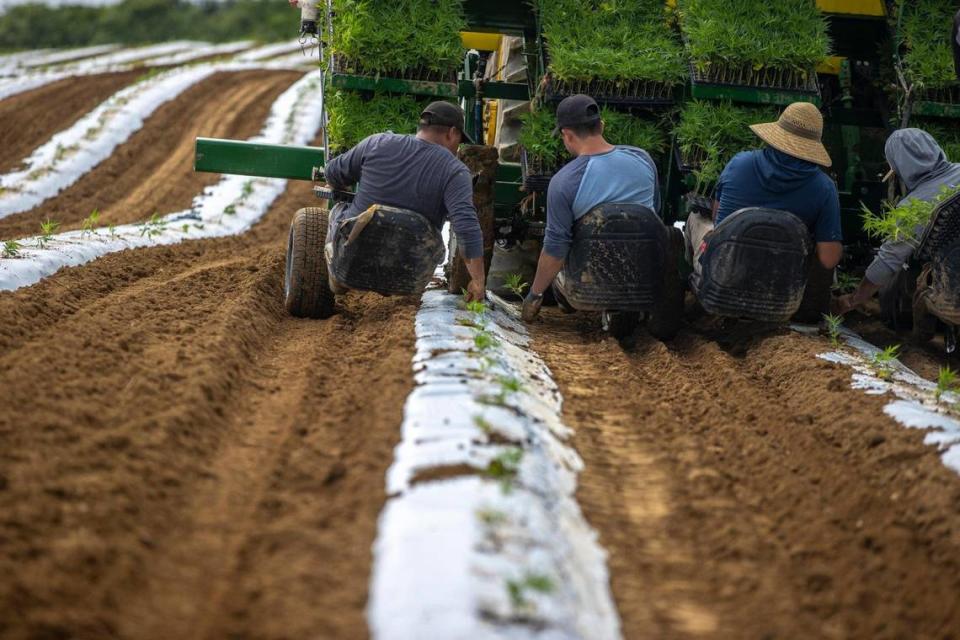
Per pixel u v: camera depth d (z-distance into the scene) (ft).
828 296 85.15
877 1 98.78
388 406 56.18
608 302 77.87
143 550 41.16
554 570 39.81
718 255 76.89
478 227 76.28
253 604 38.06
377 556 40.40
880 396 64.13
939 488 50.70
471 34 117.50
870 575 46.01
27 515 41.39
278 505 46.60
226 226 159.53
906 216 75.41
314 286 84.43
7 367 61.11
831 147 102.01
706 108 85.56
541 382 67.46
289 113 268.62
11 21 564.30
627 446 59.26
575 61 83.92
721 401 69.46
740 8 88.63
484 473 46.50
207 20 591.78
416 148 76.07
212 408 57.72
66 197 179.42
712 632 40.50
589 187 76.64
